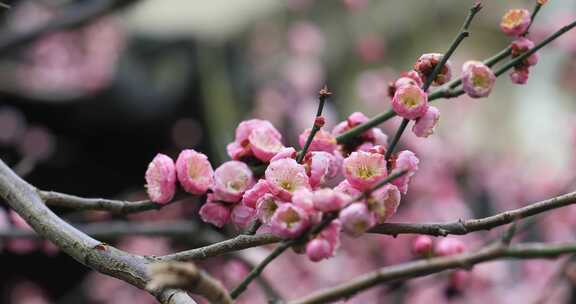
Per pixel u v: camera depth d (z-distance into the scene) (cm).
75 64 474
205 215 152
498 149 529
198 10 510
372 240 458
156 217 442
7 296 496
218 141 464
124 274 142
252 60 503
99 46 474
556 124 536
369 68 540
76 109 466
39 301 499
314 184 142
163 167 153
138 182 487
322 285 435
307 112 493
